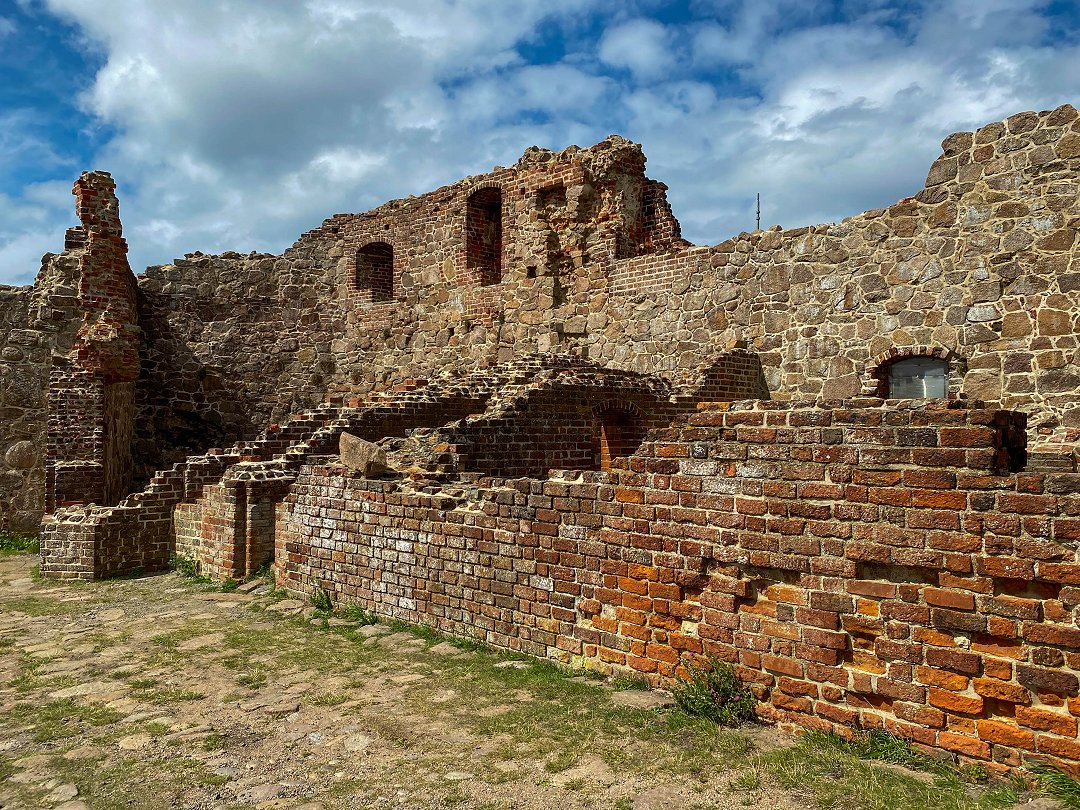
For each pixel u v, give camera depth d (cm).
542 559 662
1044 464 631
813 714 486
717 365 1411
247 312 2225
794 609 496
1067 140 1138
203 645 773
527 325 1880
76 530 1180
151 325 2116
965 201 1230
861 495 467
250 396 2203
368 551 852
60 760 504
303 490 958
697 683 537
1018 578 409
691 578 550
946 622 433
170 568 1230
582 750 486
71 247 1806
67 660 736
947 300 1241
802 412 498
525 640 675
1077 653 391
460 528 739
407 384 1444
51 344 1761
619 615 600
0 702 621
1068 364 1124
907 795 401
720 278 1534
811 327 1396
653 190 1848
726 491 531
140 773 480
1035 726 403
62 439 1636
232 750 514
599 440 1323
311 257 2284
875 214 1326
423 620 780
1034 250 1161
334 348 2266
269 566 1078
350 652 729
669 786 434
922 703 442
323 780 465
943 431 439
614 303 1734
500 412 1135
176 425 2117
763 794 418
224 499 1095
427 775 464
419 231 2136
